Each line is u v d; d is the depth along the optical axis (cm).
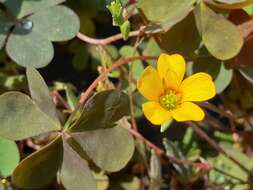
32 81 9
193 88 9
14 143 9
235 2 9
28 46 9
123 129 9
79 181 9
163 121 8
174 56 9
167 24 9
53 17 10
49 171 9
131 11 10
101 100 8
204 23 9
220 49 9
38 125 9
